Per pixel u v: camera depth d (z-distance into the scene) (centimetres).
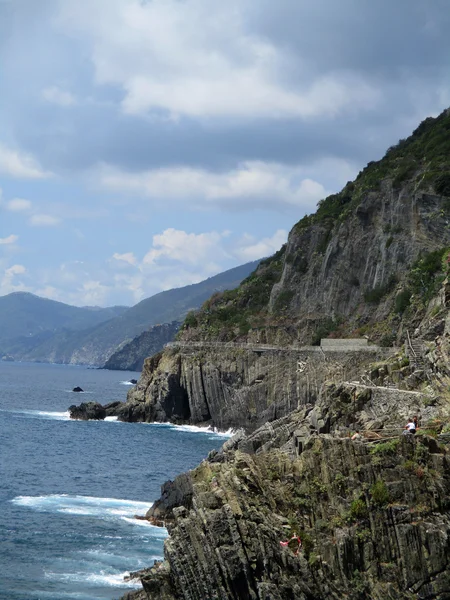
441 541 4738
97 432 15912
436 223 15625
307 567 4731
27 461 11794
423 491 4956
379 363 9825
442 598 4678
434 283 13250
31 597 6044
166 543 4888
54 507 8662
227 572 4641
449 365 7206
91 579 6456
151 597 4872
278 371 15325
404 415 6725
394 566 4794
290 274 18850
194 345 17850
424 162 17375
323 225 18925
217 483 5309
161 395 18012
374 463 5075
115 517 8244
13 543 7256
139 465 11806
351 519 4966
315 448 5397
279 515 5106
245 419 15812
